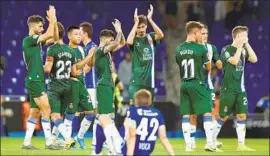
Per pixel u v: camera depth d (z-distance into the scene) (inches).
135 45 1279.5
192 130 1301.7
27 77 1202.0
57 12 2655.0
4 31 2576.3
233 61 1289.4
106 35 1284.4
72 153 1095.6
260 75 2484.0
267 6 2573.8
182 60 1249.4
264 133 1946.4
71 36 1289.4
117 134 987.9
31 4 2655.0
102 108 1272.1
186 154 1114.7
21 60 2509.8
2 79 2426.2
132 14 2664.9
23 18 2625.5
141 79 1275.8
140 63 1278.3
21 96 2094.0
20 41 2566.4
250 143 1644.9
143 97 965.8
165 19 2460.6
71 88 1247.5
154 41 1295.5
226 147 1439.5
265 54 2539.4
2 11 2608.3
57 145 1238.3
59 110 1238.3
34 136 1886.1
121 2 2669.8
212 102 1310.3
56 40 1233.4
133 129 948.6
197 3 2502.5
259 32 2568.9
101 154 1032.8
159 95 2399.1
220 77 2283.5
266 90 2454.5
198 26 1246.3
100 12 2664.9
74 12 2664.9
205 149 1231.5
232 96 1318.9
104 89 1272.1
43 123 1214.3
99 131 1018.1
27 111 1923.0
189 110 1254.9
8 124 1924.2
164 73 2361.0
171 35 2426.2
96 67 1283.2
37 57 1199.6
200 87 1242.0
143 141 955.3
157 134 966.4
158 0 2527.1
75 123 1472.7
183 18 2463.1
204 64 1248.8
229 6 2546.8
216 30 2546.8
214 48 1312.7
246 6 2551.7
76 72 1249.4
